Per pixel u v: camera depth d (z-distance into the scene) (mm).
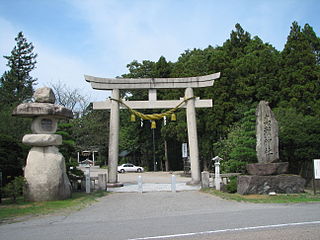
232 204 11500
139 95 42031
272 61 25953
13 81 41906
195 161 19125
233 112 25391
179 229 7359
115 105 19312
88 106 36094
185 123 28703
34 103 12891
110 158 19094
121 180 26375
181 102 19656
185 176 30906
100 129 36125
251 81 25844
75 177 17375
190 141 19312
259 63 25953
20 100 36531
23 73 43219
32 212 10320
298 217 8336
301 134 16547
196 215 9375
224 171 19969
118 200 13578
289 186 13430
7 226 8398
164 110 32938
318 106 22672
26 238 6934
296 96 23562
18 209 10773
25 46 44250
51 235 7156
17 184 12188
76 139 33219
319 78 23953
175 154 41688
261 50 29000
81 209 11078
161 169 43219
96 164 59688
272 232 6719
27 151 17391
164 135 34875
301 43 24906
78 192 16359
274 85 25359
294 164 17609
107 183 18938
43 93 13398
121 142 46531
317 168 12953
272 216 8617
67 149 17469
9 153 15500
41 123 13109
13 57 43500
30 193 12414
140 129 43406
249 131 18609
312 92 23609
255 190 13383
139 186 16375
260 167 13703
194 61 31859
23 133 21625
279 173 13789
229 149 20203
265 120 14352
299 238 6152
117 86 19438
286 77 24750
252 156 17156
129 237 6711
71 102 34281
